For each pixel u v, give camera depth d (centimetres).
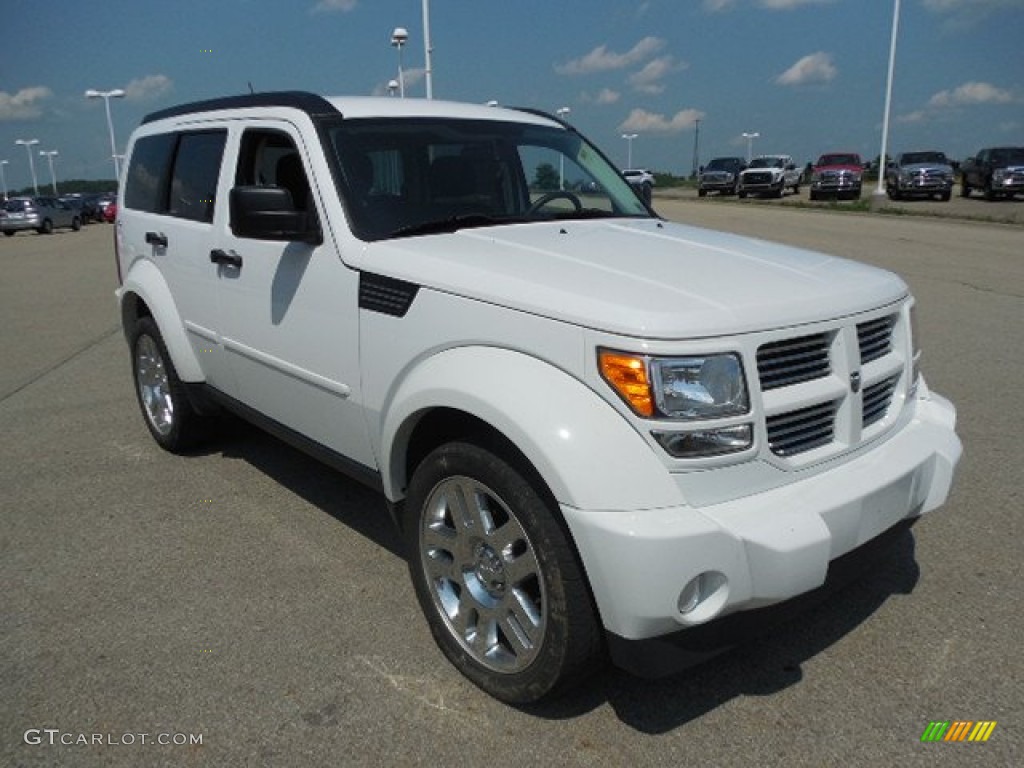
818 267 313
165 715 281
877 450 292
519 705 282
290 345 370
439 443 315
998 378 665
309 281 350
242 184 408
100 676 302
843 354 275
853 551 273
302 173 367
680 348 239
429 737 269
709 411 242
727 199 3962
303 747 265
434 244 324
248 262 391
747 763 256
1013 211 2586
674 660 247
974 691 287
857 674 297
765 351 255
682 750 262
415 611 343
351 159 359
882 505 274
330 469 502
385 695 290
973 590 350
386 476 323
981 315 925
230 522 428
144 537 412
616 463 238
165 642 322
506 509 269
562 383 251
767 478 254
